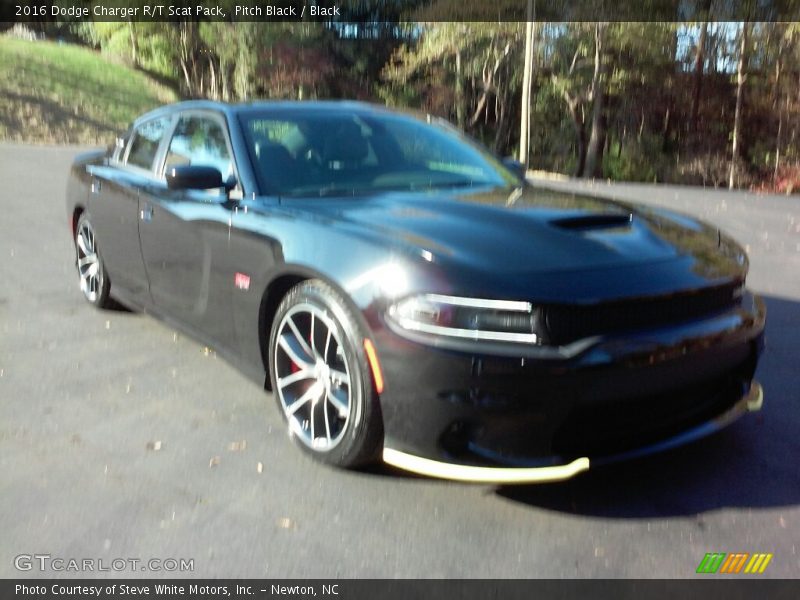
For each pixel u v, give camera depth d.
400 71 40.28
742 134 37.03
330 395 3.15
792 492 3.04
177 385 4.15
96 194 5.18
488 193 3.76
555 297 2.64
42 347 4.75
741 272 3.16
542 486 3.08
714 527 2.80
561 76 36.34
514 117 43.16
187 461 3.29
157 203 4.30
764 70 34.78
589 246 2.96
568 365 2.62
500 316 2.65
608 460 2.79
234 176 3.82
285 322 3.30
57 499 2.97
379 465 3.26
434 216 3.24
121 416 3.75
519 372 2.61
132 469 3.22
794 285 6.70
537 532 2.78
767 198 14.41
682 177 37.59
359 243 2.99
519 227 3.11
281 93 40.72
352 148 4.07
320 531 2.78
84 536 2.74
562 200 3.66
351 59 43.03
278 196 3.65
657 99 37.75
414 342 2.71
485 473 2.70
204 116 4.31
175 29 40.78
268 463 3.28
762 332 3.26
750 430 3.60
